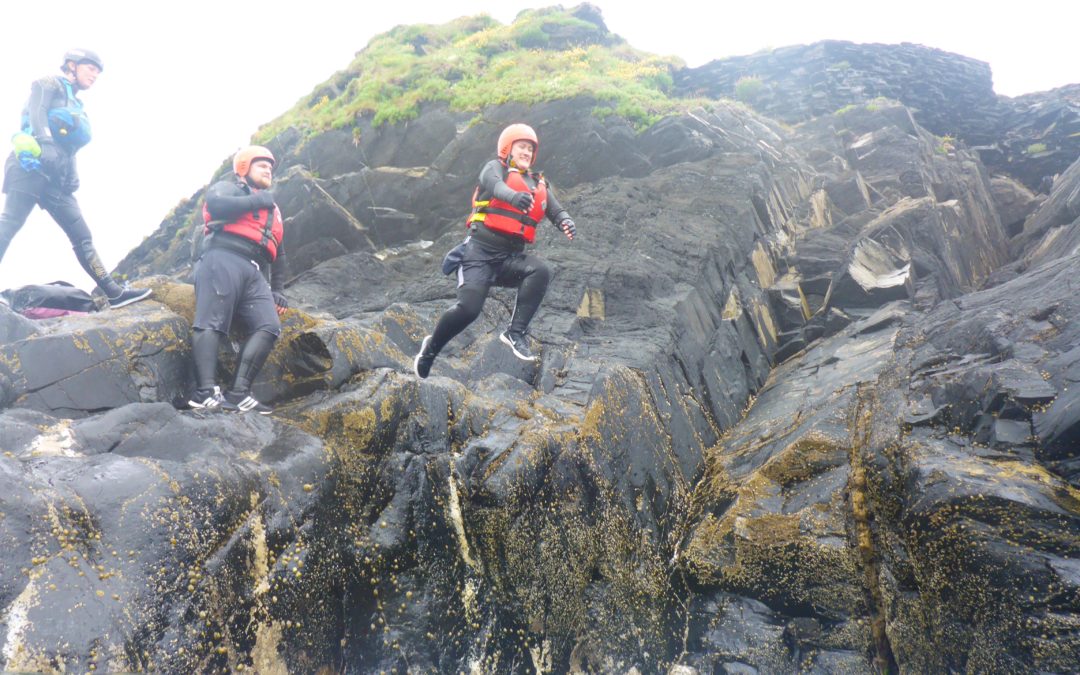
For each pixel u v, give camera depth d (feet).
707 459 23.76
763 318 31.86
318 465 15.34
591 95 40.40
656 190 36.01
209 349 16.08
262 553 13.57
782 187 38.99
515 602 17.19
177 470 12.90
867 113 51.21
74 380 14.93
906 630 16.33
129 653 10.98
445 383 19.90
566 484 18.80
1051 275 23.65
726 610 18.31
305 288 30.68
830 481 19.17
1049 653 13.80
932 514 15.97
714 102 45.57
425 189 39.27
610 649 18.16
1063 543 14.53
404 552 16.35
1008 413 17.75
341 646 14.67
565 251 29.58
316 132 44.01
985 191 53.72
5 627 10.05
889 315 28.99
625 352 24.16
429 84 43.70
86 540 11.39
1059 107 61.57
